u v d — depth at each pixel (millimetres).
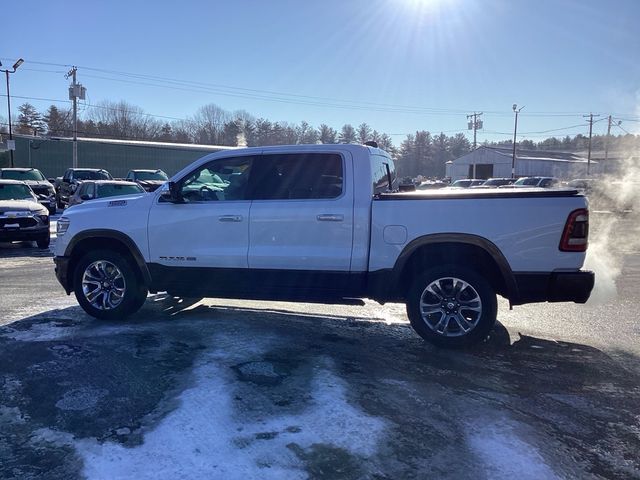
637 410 3854
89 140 46938
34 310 6586
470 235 4910
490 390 4180
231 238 5531
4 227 12484
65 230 6094
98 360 4719
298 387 4148
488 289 4988
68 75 41562
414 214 5027
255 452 3172
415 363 4789
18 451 3188
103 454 3139
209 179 5758
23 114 96875
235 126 91625
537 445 3316
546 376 4504
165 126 90750
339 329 5863
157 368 4523
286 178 5469
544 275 4824
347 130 105688
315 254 5281
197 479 2893
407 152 123000
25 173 24781
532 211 4812
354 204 5184
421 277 5129
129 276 5973
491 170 73500
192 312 6520
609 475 3006
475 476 2969
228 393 4004
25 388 4105
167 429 3436
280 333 5652
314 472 2979
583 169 73188
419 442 3328
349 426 3516
